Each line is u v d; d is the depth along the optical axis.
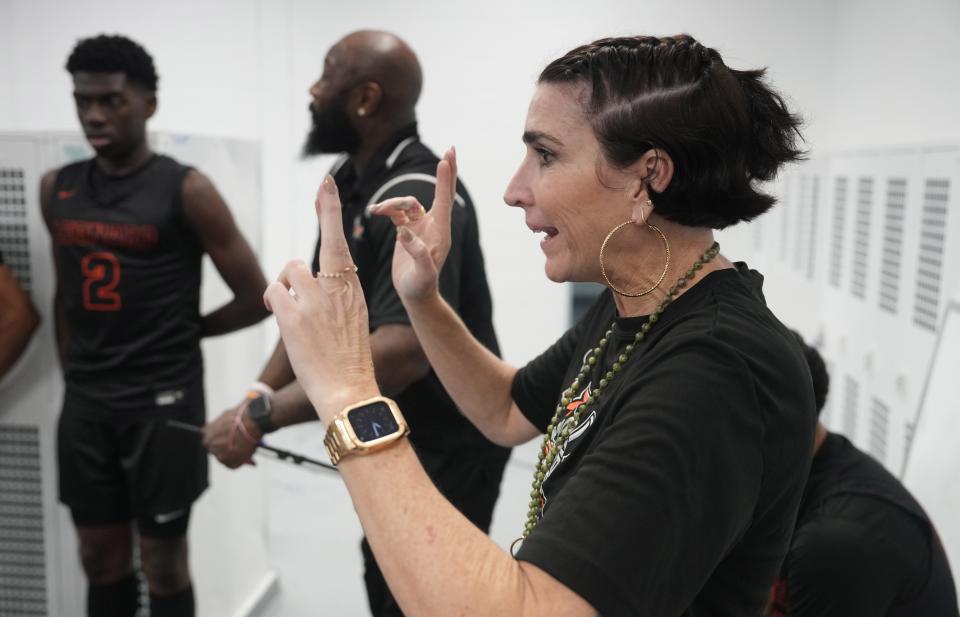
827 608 1.21
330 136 1.70
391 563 0.64
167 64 4.26
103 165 1.80
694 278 0.76
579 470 0.64
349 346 0.72
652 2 3.73
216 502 2.26
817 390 1.34
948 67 2.14
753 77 0.77
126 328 1.81
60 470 1.89
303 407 1.57
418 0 3.95
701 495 0.61
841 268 2.49
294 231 4.31
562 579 0.58
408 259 1.00
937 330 1.77
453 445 1.64
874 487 1.26
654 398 0.64
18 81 4.34
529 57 3.88
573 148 0.73
